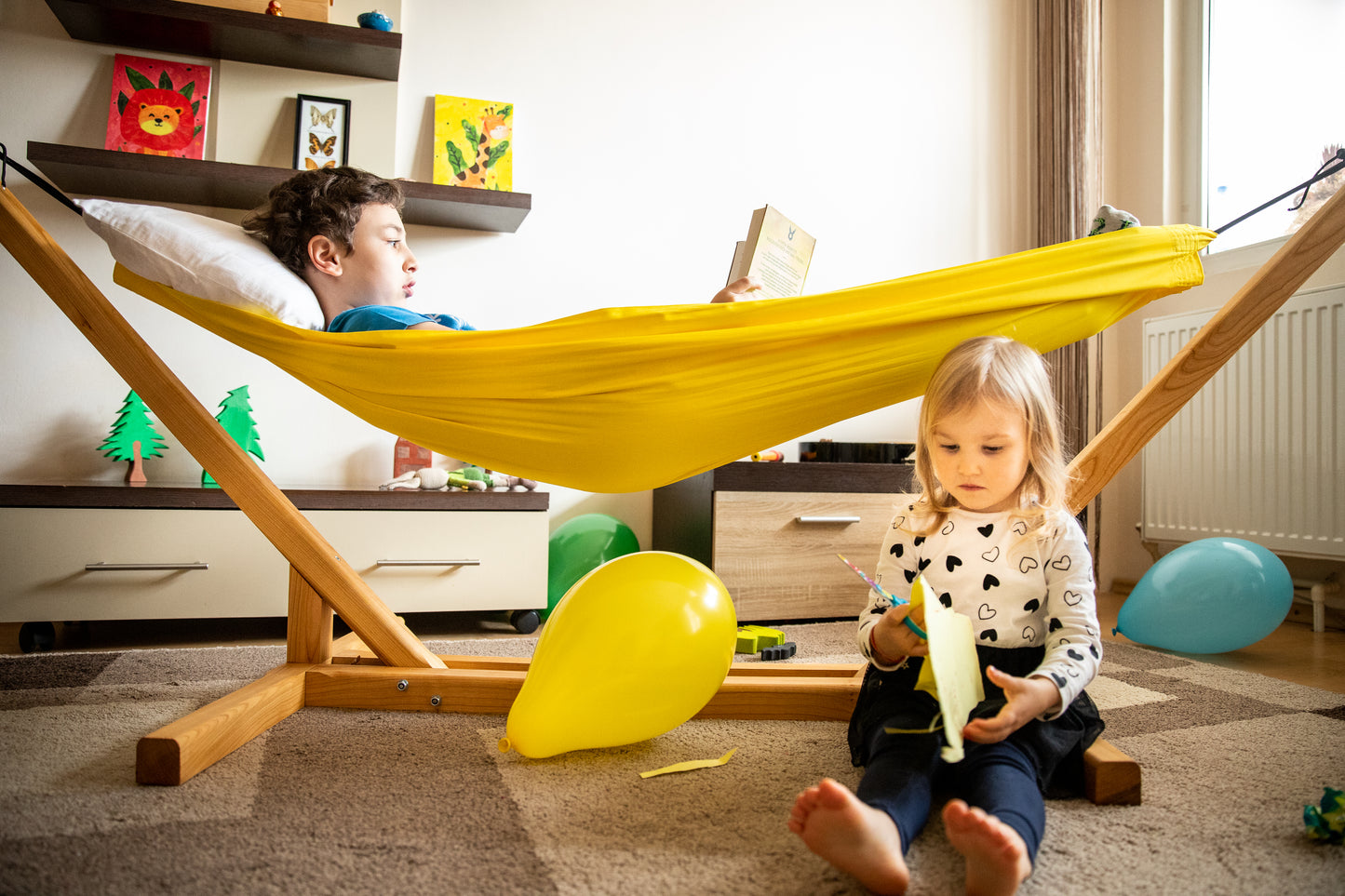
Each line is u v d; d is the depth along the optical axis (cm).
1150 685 134
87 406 195
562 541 206
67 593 160
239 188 192
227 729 93
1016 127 271
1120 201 263
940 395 87
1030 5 271
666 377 103
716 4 244
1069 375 238
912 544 92
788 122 250
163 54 200
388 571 177
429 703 112
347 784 85
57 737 99
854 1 257
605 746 94
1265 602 152
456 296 221
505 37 225
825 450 222
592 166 232
